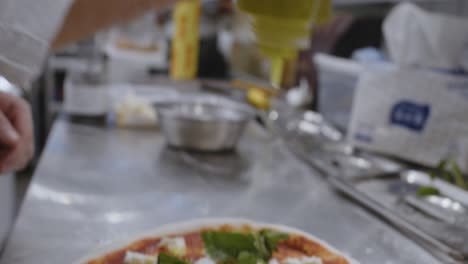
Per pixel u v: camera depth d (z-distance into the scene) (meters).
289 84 1.92
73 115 1.42
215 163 1.13
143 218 0.78
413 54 1.15
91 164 1.04
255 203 0.88
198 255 0.62
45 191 0.86
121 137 1.31
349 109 1.37
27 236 0.68
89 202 0.83
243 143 1.35
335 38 1.59
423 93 1.08
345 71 1.34
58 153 1.10
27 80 0.60
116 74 2.08
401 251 0.72
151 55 1.94
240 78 2.27
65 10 0.61
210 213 0.82
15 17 0.56
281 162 1.17
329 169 1.04
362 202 0.88
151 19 1.92
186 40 2.01
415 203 0.84
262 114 1.60
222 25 2.42
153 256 0.60
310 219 0.82
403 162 1.17
